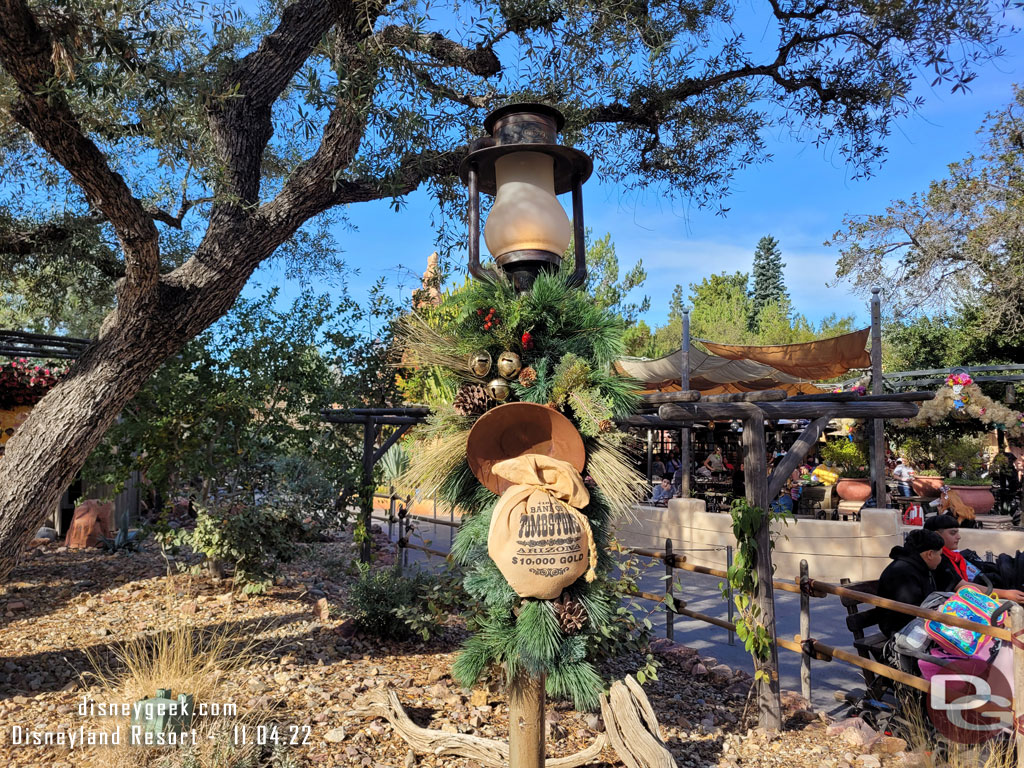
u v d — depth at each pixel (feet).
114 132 13.16
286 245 27.96
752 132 20.99
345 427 27.96
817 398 14.58
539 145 8.41
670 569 17.34
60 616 19.02
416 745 11.09
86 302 27.68
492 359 8.51
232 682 13.70
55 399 13.52
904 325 58.75
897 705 13.01
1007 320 48.88
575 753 11.28
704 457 54.54
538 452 8.25
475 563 8.46
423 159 16.28
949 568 14.44
